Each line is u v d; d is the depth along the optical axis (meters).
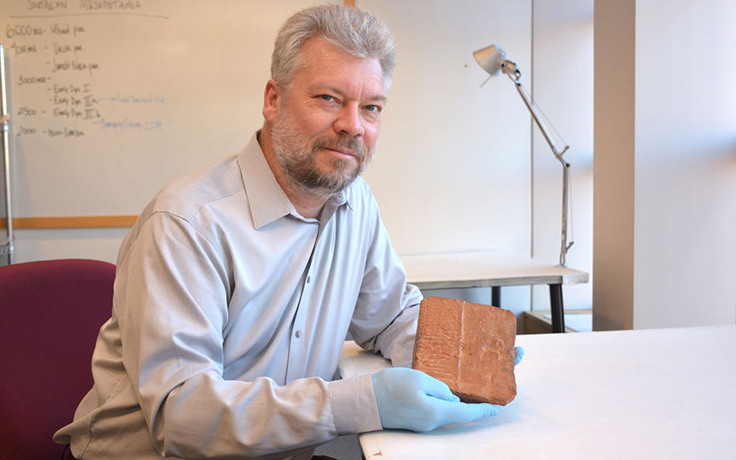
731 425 0.69
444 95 2.50
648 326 1.91
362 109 0.85
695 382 0.84
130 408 0.83
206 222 0.83
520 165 2.59
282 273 0.93
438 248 2.56
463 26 2.48
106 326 0.92
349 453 1.85
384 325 1.08
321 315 0.99
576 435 0.67
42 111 2.26
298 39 0.82
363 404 0.70
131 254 0.83
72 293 1.08
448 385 0.73
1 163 2.24
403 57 2.45
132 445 0.83
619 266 1.98
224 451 0.71
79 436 0.88
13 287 1.00
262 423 0.70
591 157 2.62
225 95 2.36
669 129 1.89
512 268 2.11
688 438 0.66
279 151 0.87
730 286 1.96
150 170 2.34
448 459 0.62
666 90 1.88
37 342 1.01
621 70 1.93
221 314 0.82
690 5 1.87
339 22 0.81
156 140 2.33
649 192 1.89
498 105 2.54
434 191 2.54
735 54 1.90
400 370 0.73
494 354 0.80
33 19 2.22
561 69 2.56
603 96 2.04
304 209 0.96
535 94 2.55
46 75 2.25
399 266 1.12
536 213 2.62
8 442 0.92
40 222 2.29
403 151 2.50
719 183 1.93
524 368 0.91
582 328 2.31
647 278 1.90
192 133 2.35
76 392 1.05
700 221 1.93
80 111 2.28
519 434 0.68
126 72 2.29
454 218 2.56
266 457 0.78
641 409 0.75
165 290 0.77
